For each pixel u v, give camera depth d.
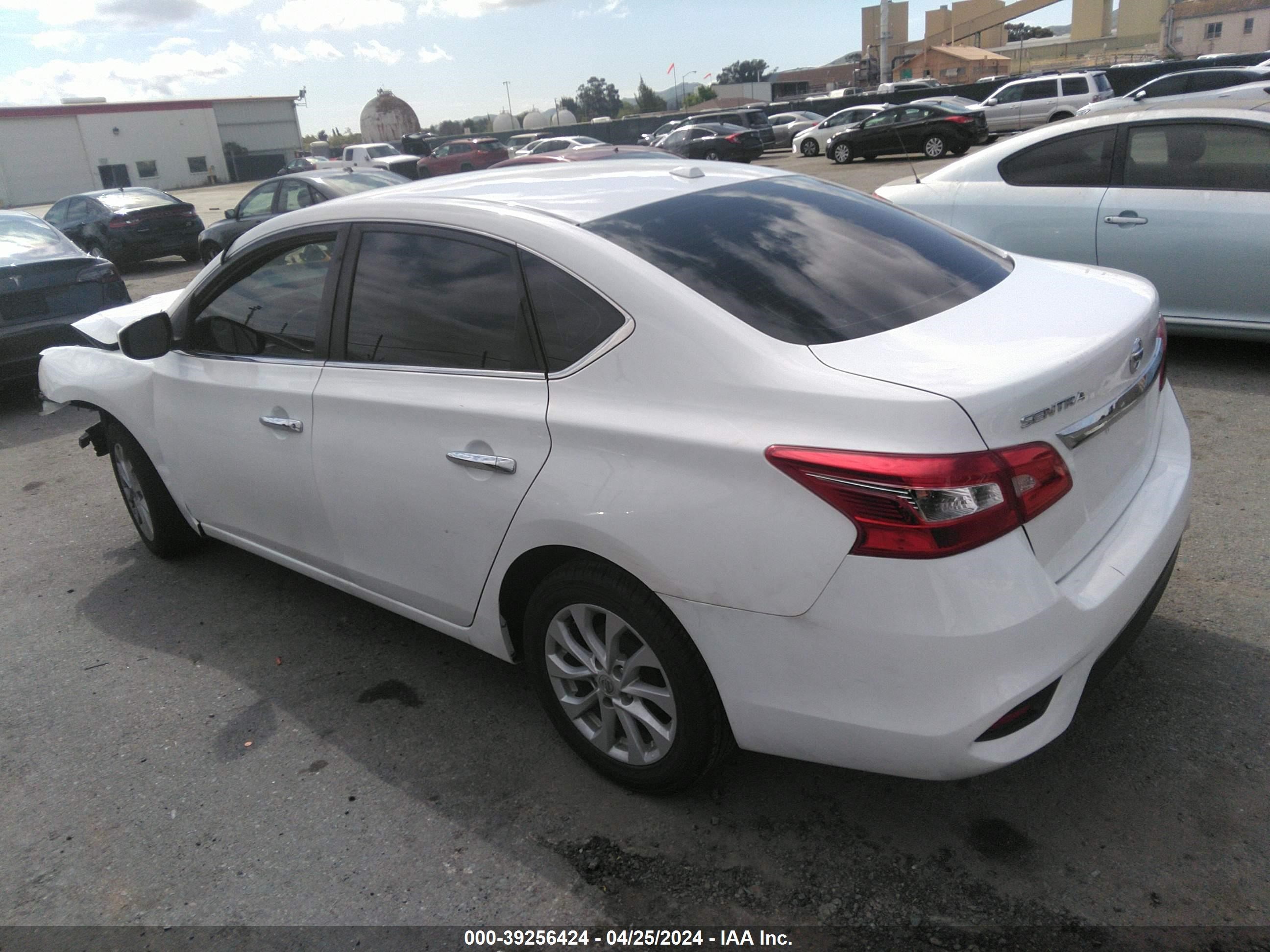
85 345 4.34
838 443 1.89
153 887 2.41
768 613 2.00
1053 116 23.55
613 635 2.39
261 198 13.44
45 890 2.44
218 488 3.54
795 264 2.42
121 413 3.89
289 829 2.58
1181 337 6.31
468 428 2.52
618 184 2.84
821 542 1.90
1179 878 2.14
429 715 3.05
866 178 19.59
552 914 2.22
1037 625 1.87
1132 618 2.17
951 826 2.37
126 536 4.77
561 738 2.82
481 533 2.54
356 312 2.90
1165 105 5.60
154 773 2.88
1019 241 5.88
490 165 28.70
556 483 2.30
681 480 2.08
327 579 3.28
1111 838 2.28
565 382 2.34
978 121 22.89
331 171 12.88
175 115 48.19
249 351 3.31
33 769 2.95
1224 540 3.59
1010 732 1.91
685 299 2.19
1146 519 2.27
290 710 3.14
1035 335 2.15
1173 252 5.33
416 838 2.50
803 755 2.11
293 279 3.12
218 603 3.95
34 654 3.66
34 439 6.74
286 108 53.94
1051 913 2.09
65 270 7.39
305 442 3.02
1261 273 5.11
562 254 2.39
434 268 2.70
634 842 2.42
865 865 2.28
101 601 4.06
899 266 2.54
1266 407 4.90
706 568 2.06
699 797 2.55
